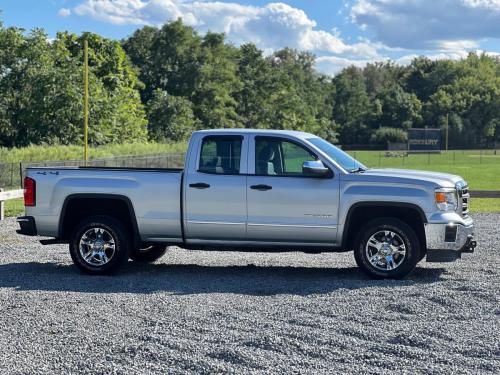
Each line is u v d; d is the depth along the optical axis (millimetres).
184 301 7977
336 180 9289
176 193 9656
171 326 6836
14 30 52094
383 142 132500
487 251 11625
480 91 146250
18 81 51750
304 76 142500
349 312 7359
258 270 10234
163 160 42031
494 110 142250
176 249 12586
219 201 9531
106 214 10180
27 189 10078
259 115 93688
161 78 86875
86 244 9867
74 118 51531
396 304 7629
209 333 6574
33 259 11281
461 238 9070
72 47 63250
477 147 141125
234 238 9609
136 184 9773
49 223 10000
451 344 6156
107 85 62969
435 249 9070
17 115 51594
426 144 114688
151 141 68062
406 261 9109
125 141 57344
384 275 9195
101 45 64062
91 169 9945
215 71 87875
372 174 9297
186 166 9703
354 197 9211
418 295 8078
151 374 5457
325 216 9305
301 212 9344
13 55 51875
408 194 9109
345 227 9281
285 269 10305
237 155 9609
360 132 140625
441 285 8664
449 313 7270
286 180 9391
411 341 6254
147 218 9734
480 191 19656
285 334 6504
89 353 5992
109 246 9812
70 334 6590
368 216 9578
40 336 6531
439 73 161875
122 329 6754
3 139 51688
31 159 36656
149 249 11094
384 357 5812
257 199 9430
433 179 9211
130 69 73188
